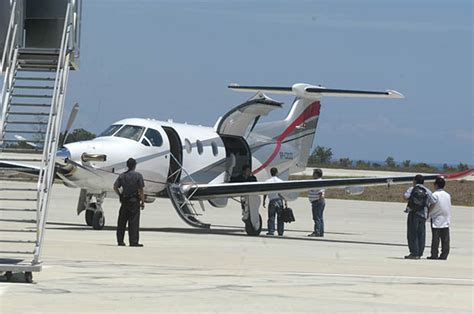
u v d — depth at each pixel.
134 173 38.25
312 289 25.09
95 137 51.12
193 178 53.78
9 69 27.70
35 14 31.92
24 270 24.39
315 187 48.78
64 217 60.00
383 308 21.75
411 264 34.94
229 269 30.12
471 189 141.12
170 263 31.50
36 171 33.16
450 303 23.08
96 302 21.20
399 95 56.53
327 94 59.72
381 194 126.25
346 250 41.16
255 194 50.53
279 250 39.38
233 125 57.50
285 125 63.31
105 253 34.44
